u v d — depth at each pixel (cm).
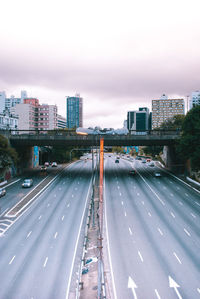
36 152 10081
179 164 7925
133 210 4350
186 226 3572
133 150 17200
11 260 2617
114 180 6919
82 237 3212
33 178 7200
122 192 5612
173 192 5528
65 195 5384
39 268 2453
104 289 1878
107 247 2934
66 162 11994
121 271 2403
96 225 3638
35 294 2044
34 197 5197
